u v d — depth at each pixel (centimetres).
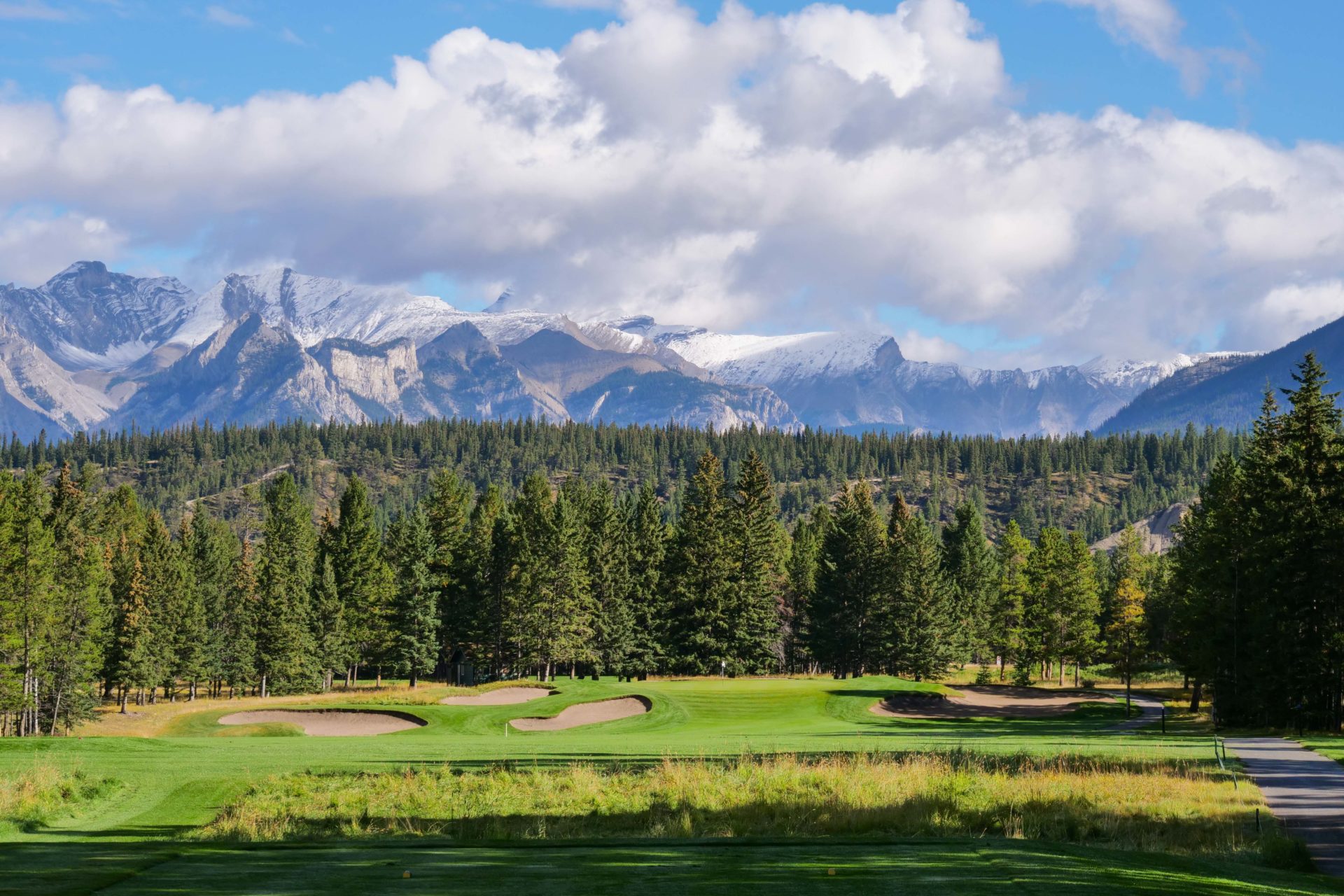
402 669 11075
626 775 3394
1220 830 2591
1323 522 5712
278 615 10550
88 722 8294
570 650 10762
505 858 2028
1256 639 5888
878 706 7581
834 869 1878
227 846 2214
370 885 1716
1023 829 2686
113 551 11112
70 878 1764
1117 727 6197
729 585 10925
